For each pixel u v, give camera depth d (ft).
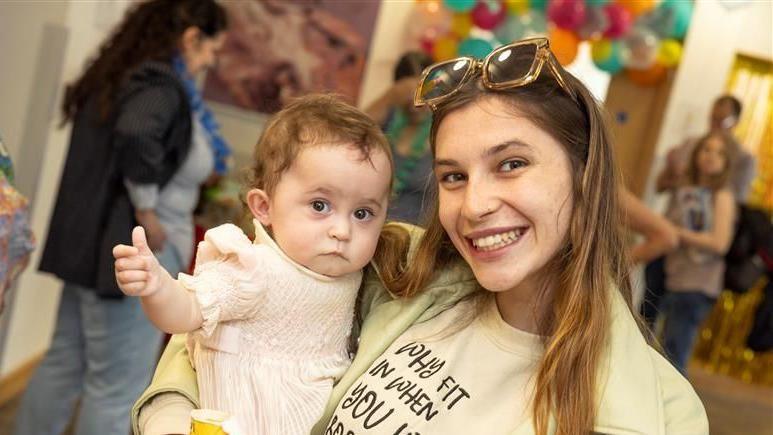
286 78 20.02
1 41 11.16
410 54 11.86
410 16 18.20
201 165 10.07
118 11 13.96
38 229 12.69
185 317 4.38
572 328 4.43
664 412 4.37
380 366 4.93
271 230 5.03
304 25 19.90
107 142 9.40
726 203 15.56
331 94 5.24
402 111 11.44
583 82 4.68
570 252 4.58
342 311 5.02
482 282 4.52
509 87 4.39
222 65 19.94
